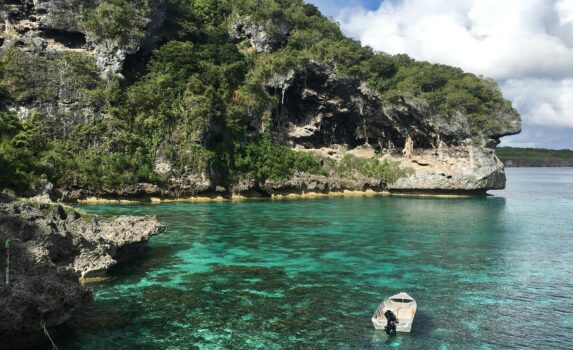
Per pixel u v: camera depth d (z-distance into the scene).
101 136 66.69
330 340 18.81
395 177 91.88
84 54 72.81
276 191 80.25
